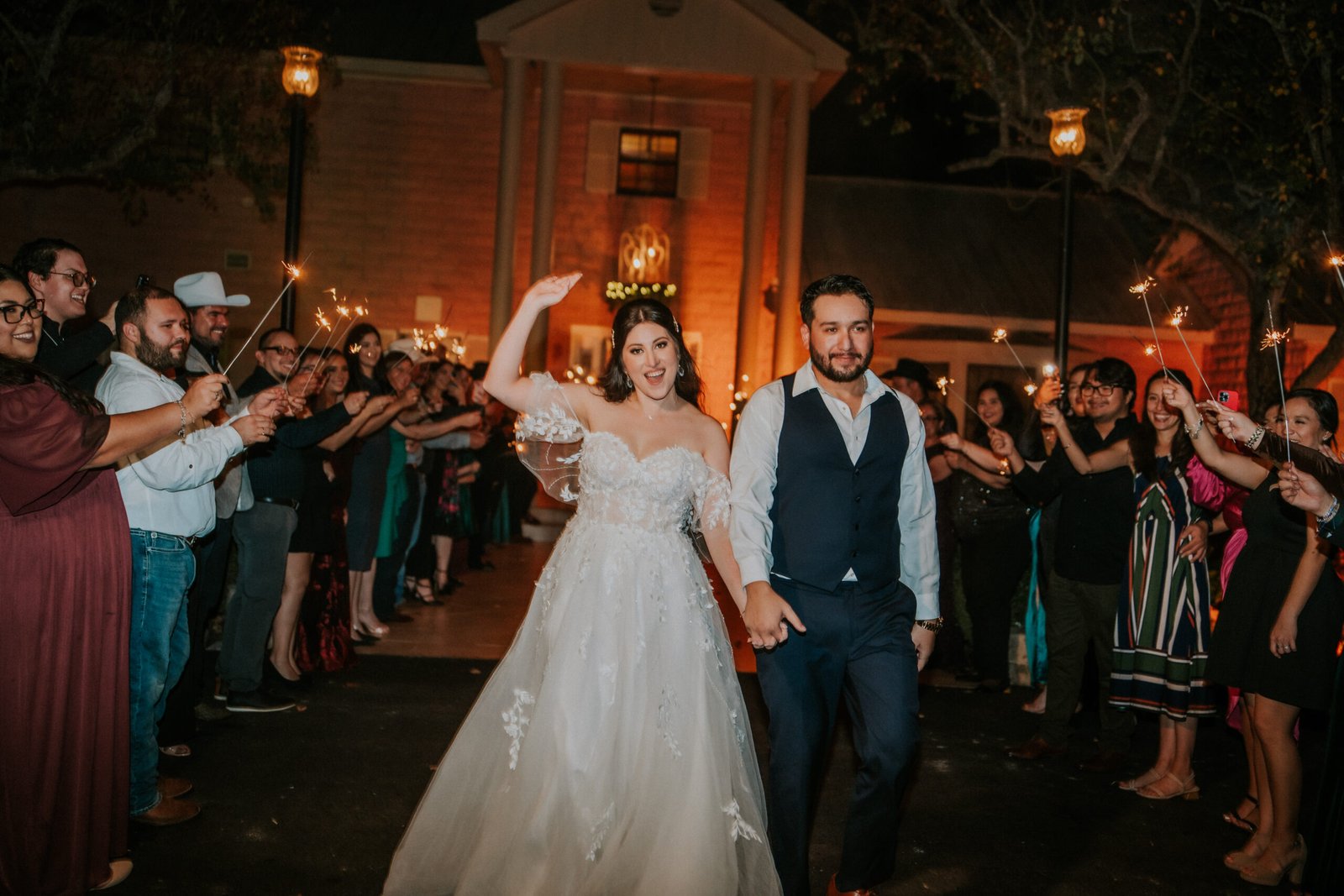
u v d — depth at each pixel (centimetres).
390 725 584
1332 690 428
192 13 1237
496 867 340
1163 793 532
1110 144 1121
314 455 639
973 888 415
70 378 475
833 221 1711
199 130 1341
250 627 585
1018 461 580
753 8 1479
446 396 973
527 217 1653
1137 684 530
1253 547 451
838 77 1534
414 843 363
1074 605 576
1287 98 1020
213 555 532
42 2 1159
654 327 371
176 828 429
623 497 365
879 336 1664
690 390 392
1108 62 1137
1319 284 1485
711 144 1692
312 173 1600
